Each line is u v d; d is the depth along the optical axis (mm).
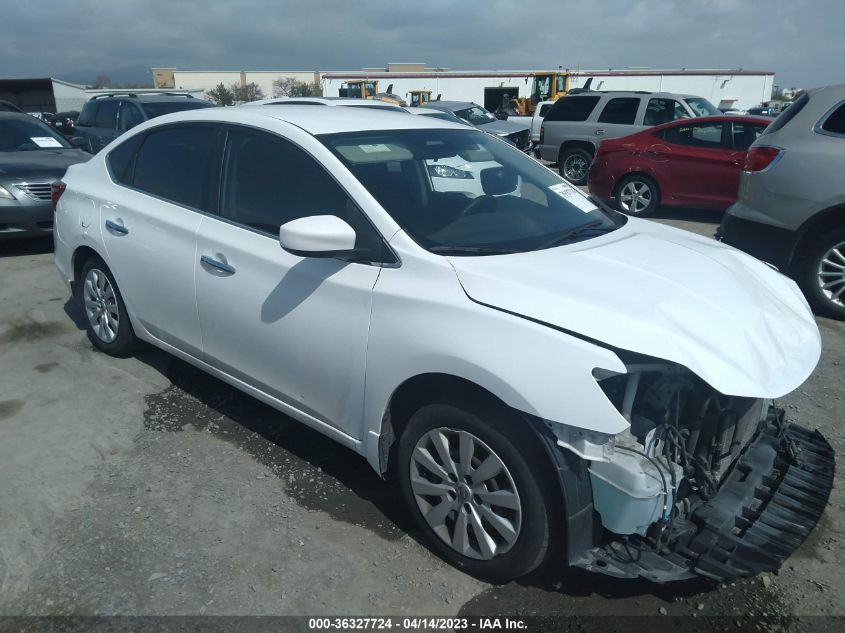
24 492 3051
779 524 2432
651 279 2551
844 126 5121
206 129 3521
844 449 3430
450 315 2406
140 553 2678
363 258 2711
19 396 3961
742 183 5723
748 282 2795
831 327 5223
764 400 2791
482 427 2355
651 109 12781
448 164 3223
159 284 3619
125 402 3902
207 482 3152
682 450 2346
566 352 2170
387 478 2816
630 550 2322
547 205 3270
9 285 6098
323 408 2932
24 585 2504
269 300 2998
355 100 6223
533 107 29141
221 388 4094
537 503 2293
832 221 5266
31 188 6984
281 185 3080
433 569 2625
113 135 10703
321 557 2678
